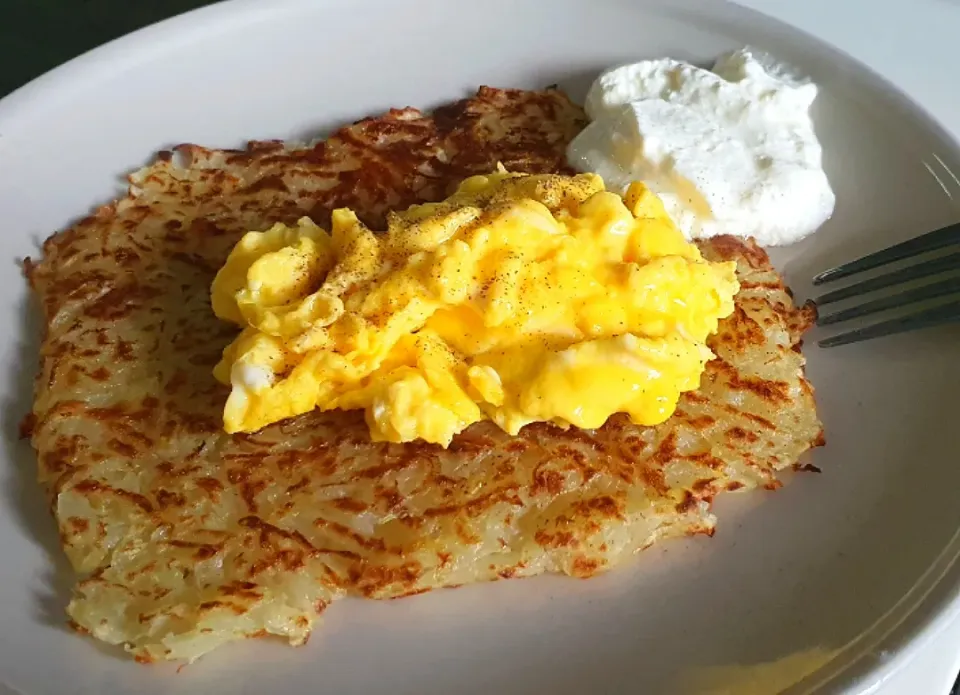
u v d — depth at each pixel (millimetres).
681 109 265
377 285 215
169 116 261
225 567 201
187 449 213
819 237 262
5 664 186
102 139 252
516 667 194
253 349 211
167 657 190
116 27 350
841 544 209
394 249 220
